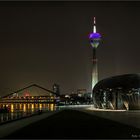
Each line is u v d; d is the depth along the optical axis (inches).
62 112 4849.9
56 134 1694.1
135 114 4035.4
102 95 5826.8
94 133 1737.2
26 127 2176.4
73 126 2239.2
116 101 5531.5
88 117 3405.5
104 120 2888.8
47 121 2810.0
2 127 2190.0
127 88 5403.5
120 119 3021.7
